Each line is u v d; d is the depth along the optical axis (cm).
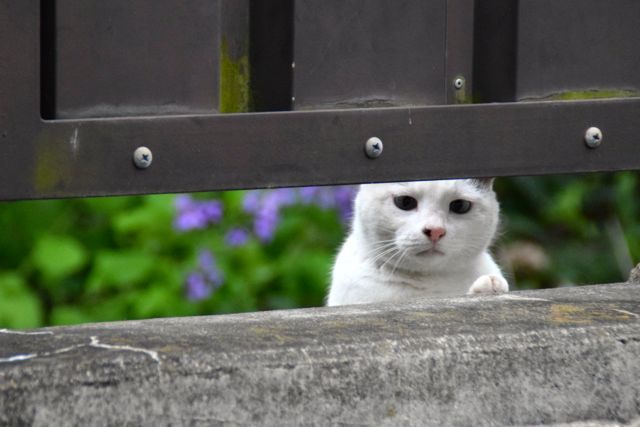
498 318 450
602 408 436
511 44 462
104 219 1184
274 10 424
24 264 1143
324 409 394
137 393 368
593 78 476
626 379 439
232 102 426
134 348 387
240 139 410
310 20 423
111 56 394
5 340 398
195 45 405
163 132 397
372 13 434
